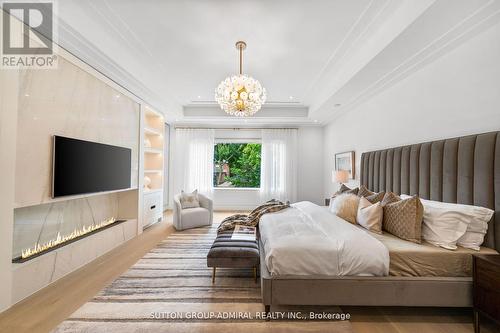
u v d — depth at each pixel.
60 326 1.67
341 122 5.01
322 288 1.77
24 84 2.00
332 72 3.53
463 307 1.94
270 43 2.75
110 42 2.64
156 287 2.22
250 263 2.25
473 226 1.89
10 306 1.87
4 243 1.82
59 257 2.36
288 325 1.72
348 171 4.55
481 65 2.00
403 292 1.77
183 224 4.24
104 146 3.09
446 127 2.35
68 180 2.47
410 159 2.71
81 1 2.09
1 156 1.79
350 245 1.84
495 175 1.82
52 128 2.29
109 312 1.84
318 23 2.36
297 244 1.87
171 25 2.44
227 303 1.98
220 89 2.77
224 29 2.50
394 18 2.09
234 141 6.31
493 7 1.67
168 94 4.49
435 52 2.33
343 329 1.69
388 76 2.94
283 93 4.51
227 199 6.31
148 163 5.08
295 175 6.10
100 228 3.23
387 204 2.39
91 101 2.86
